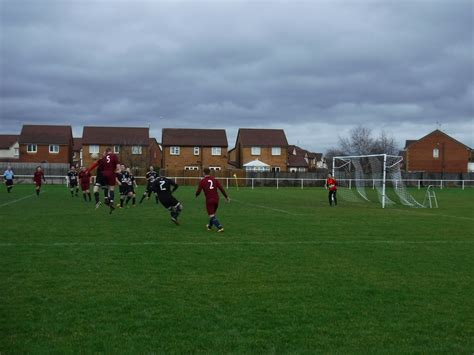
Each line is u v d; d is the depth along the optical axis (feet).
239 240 44.88
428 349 19.43
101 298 25.22
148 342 19.61
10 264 32.89
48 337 19.94
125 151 238.07
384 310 24.18
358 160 142.92
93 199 94.79
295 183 198.08
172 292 26.66
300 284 28.89
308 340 20.17
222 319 22.44
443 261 36.58
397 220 65.67
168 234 47.75
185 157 254.88
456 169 263.70
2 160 272.31
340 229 54.39
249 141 261.03
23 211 68.49
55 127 250.57
